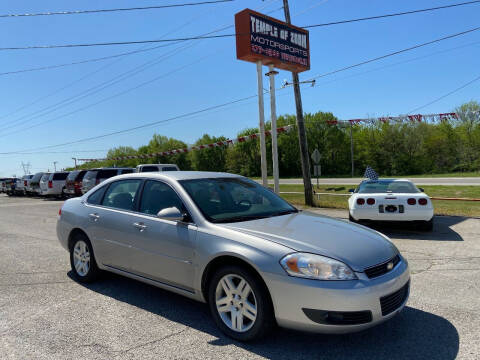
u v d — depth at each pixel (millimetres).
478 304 3916
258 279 3061
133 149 87375
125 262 4246
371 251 3158
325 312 2799
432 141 57469
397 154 59406
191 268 3529
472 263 5551
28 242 8133
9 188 33500
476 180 25359
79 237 4953
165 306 4047
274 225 3541
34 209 17062
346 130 63375
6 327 3541
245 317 3217
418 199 7797
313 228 3516
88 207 4883
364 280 2881
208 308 3982
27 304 4152
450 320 3521
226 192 4215
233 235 3307
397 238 7625
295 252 2982
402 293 3225
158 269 3859
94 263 4773
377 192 8586
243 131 69625
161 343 3168
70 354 2986
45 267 5824
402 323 3482
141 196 4312
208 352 2996
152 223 3955
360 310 2805
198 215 3646
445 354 2883
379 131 61500
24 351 3047
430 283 4641
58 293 4523
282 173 67938
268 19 12914
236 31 12562
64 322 3639
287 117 65500
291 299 2863
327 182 31641
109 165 81500
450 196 15734
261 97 13039
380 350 2977
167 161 81500
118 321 3648
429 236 7730
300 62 14133
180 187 3980
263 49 12695
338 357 2879
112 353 2996
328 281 2822
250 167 69625
